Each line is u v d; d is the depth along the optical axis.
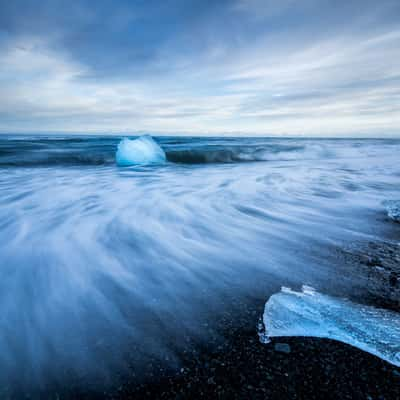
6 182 7.21
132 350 1.49
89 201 5.09
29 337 1.62
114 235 3.31
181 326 1.68
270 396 1.18
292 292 2.01
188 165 12.08
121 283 2.21
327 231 3.38
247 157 15.38
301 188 6.23
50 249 2.89
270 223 3.73
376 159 14.12
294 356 1.39
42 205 4.78
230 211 4.34
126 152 12.08
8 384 1.31
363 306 1.79
